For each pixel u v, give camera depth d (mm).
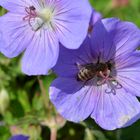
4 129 277
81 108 211
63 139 280
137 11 311
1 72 287
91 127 255
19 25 223
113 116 211
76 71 209
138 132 266
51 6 217
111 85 215
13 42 220
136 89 210
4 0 223
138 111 208
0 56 286
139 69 208
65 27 206
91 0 320
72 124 276
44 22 218
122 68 211
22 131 269
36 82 289
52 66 197
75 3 197
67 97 209
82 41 192
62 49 205
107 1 319
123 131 266
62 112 209
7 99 276
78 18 195
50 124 259
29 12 220
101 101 214
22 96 287
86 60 209
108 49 207
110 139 263
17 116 283
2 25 223
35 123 265
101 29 198
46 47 212
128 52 205
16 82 289
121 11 315
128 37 201
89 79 213
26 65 211
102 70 211
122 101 212
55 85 205
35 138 267
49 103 263
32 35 220
